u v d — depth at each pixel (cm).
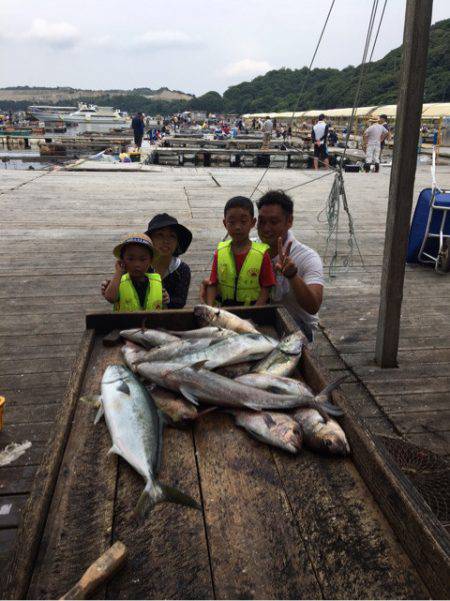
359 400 352
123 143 3359
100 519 147
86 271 607
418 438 308
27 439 299
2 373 376
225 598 124
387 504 147
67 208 960
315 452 178
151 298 324
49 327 456
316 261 336
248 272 325
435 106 2953
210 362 229
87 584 120
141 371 221
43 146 2972
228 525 146
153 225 354
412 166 351
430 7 326
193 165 2294
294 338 238
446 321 482
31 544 131
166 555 135
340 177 575
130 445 171
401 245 365
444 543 123
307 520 148
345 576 130
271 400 195
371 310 510
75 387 208
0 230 785
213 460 174
